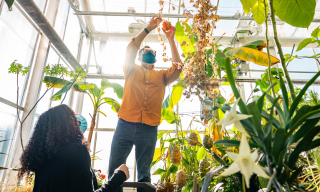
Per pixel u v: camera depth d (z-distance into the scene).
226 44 5.92
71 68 5.71
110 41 6.31
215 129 1.61
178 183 1.33
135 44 1.72
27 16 3.80
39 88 3.98
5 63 3.40
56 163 0.97
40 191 0.95
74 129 1.12
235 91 0.62
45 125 1.04
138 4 5.48
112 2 5.48
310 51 5.98
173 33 1.76
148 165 1.61
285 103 0.64
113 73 6.12
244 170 0.39
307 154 0.85
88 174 0.99
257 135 0.62
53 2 4.43
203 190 0.80
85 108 5.78
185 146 1.94
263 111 0.72
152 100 1.75
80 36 6.13
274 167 0.58
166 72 1.92
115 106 4.36
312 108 0.57
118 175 1.02
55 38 4.12
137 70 1.84
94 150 5.48
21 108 3.75
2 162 3.39
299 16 1.22
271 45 6.08
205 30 1.22
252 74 5.92
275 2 1.22
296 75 5.97
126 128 1.67
